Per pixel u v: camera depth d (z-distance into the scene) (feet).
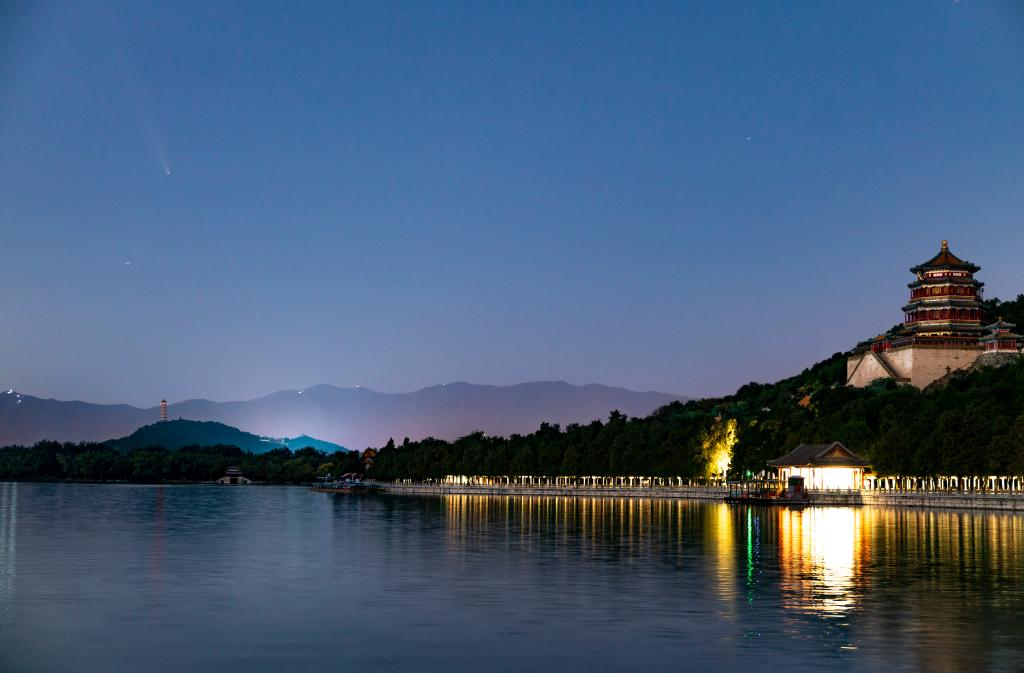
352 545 329.72
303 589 223.71
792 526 411.95
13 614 192.95
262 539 358.02
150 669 152.05
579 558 283.38
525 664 153.89
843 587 222.69
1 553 305.12
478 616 189.78
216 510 610.65
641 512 543.39
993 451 568.82
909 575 242.58
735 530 389.80
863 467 652.48
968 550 302.04
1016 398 652.07
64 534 385.70
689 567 260.21
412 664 154.51
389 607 199.82
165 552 307.99
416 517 508.94
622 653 159.74
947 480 622.95
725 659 155.33
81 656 159.43
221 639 171.12
